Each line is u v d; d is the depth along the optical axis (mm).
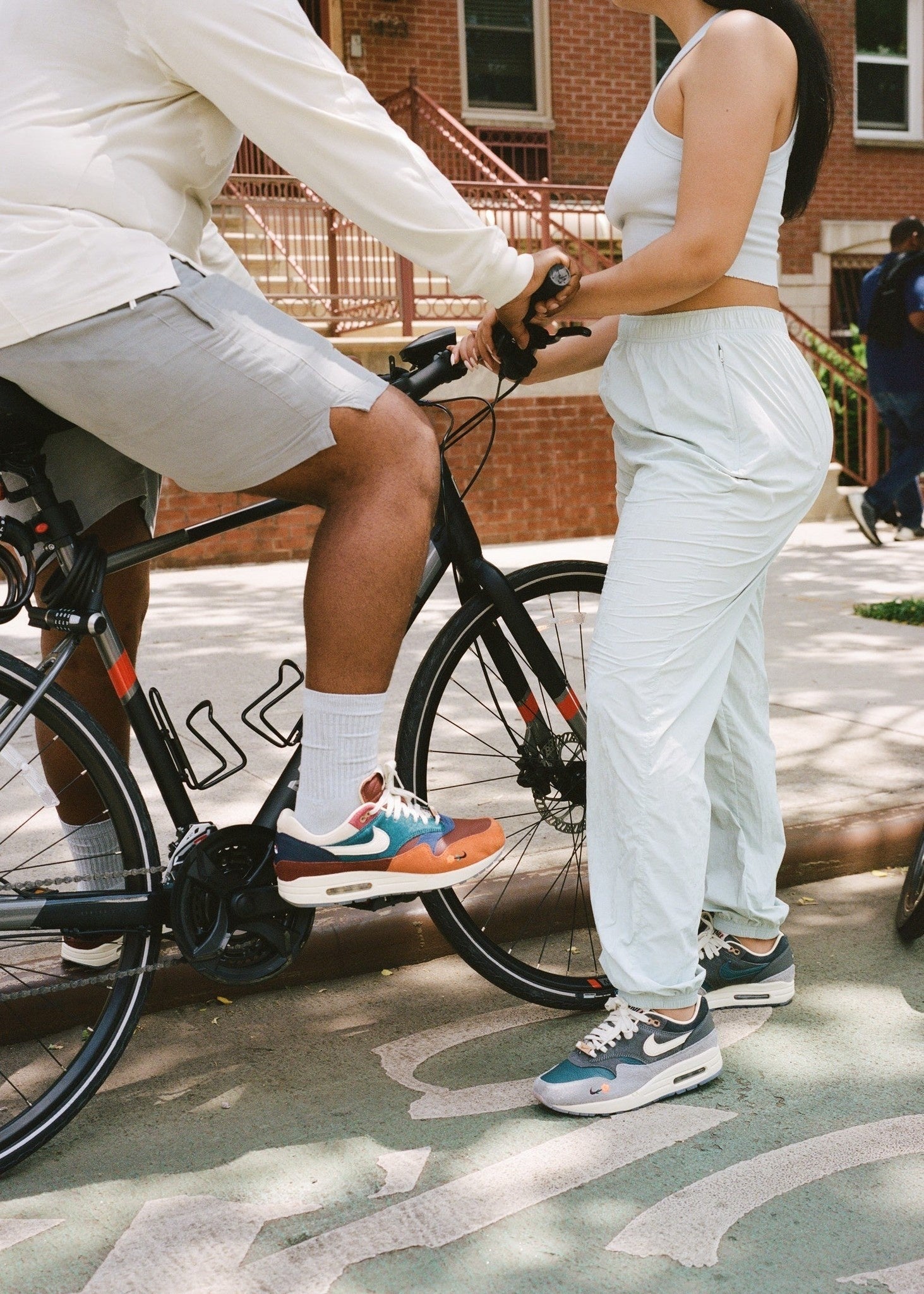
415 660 5742
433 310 11469
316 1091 2551
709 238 2305
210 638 6363
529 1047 2725
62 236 2072
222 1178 2246
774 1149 2293
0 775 3986
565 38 14320
